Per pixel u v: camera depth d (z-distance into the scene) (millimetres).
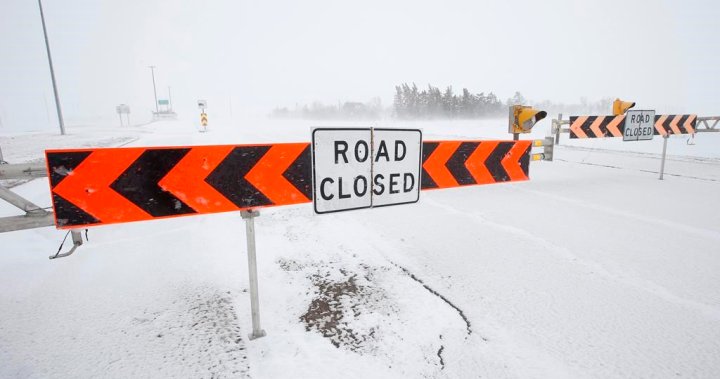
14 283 2975
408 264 3281
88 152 1836
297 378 1910
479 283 2932
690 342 2201
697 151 11281
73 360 2074
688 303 2639
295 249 3637
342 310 2537
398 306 2586
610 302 2654
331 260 3371
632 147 12664
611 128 6891
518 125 4656
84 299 2721
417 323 2381
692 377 1917
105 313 2537
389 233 4117
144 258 3471
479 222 4531
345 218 4715
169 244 3838
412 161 2756
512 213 4945
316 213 2396
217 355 2107
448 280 2982
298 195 2371
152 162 1962
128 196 1938
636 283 2939
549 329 2324
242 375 1945
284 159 2295
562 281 2971
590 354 2092
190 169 2049
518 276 3059
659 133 7395
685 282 2955
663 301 2666
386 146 2609
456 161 3246
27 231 4289
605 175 7820
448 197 5914
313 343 2189
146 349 2162
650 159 9969
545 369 1972
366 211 5059
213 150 2086
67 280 3025
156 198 1994
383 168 2625
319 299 2688
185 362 2051
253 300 2219
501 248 3670
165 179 1999
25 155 11844
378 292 2781
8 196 2074
